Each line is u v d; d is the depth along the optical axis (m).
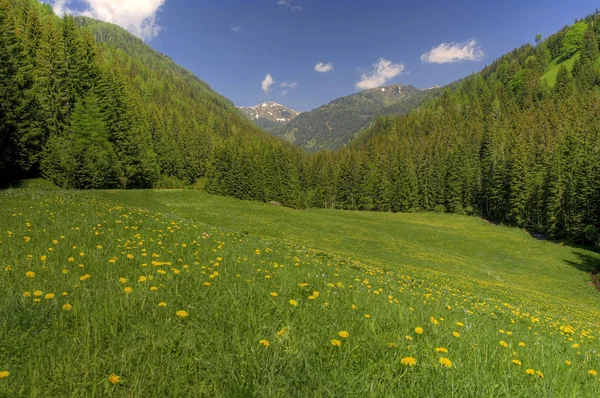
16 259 6.48
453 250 50.22
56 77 53.91
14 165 46.03
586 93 143.62
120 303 4.59
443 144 132.00
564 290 35.06
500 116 152.50
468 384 3.52
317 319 5.00
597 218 58.22
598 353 6.70
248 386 3.12
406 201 110.12
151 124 104.06
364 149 172.62
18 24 56.78
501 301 18.30
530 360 4.76
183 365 3.34
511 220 82.25
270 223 43.25
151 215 16.39
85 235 9.33
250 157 107.81
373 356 3.96
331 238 38.06
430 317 5.87
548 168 72.31
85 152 53.75
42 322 3.98
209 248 10.11
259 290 5.91
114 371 3.16
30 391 2.79
